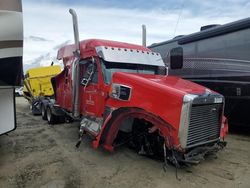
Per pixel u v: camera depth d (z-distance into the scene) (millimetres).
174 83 5391
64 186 4691
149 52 7172
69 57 8367
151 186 4641
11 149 6887
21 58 5176
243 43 7754
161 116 4730
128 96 5270
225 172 5188
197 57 9203
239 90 7832
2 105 5762
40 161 5934
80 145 7121
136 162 5742
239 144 7121
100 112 6172
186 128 4570
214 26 9023
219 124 5477
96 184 4762
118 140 6074
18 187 4660
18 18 4879
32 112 13797
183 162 4941
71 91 7938
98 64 6391
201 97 4750
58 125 10188
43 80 14578
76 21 6957
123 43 7070
